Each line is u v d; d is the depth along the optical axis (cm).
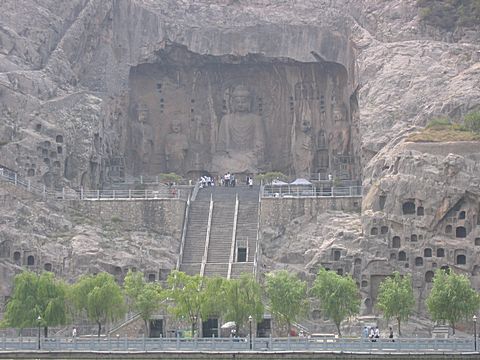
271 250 12731
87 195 13688
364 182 12900
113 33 15212
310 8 15562
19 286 10900
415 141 12712
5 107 13600
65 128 13838
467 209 12262
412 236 12338
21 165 13325
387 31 14988
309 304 11669
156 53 15338
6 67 14050
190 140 15838
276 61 15462
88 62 15025
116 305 11012
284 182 14650
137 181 15050
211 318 11431
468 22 14925
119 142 15175
